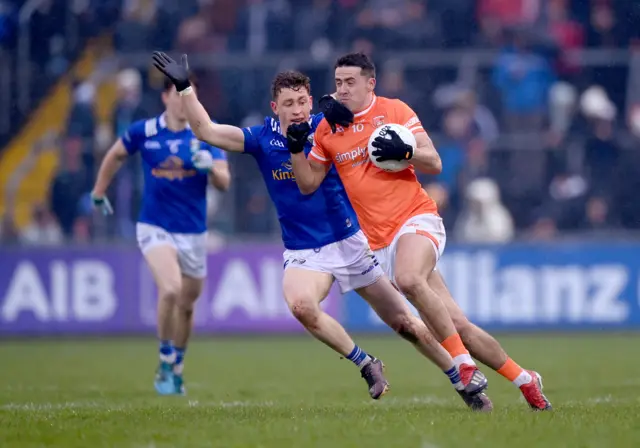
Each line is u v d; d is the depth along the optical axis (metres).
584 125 66.00
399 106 27.17
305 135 26.25
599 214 63.69
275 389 36.91
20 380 41.03
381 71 68.06
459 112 65.06
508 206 64.00
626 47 70.38
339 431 21.58
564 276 61.16
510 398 32.62
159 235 36.81
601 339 57.75
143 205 37.34
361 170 26.88
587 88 67.38
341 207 28.06
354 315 61.91
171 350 35.69
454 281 61.25
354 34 69.56
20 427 23.56
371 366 27.55
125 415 25.92
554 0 71.38
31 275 61.00
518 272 61.19
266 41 71.62
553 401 30.70
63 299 61.06
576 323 61.19
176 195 36.84
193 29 71.69
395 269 26.14
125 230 63.88
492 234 62.78
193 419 24.58
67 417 25.73
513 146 64.81
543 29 70.19
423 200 26.94
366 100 26.98
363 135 26.81
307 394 34.97
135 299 61.03
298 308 27.11
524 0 71.38
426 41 69.62
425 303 25.56
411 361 48.31
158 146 36.94
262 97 68.44
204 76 68.81
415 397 33.34
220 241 62.25
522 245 61.22
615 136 65.12
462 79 67.69
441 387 37.22
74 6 72.94
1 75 70.94
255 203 64.19
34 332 60.91
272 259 61.47
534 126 66.38
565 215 63.50
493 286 61.16
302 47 71.38
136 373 43.72
